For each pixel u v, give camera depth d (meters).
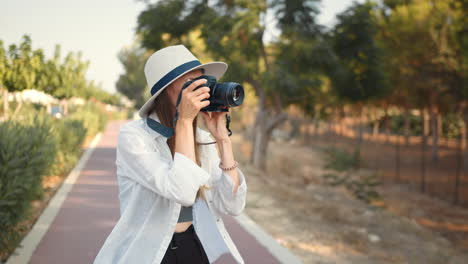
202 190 1.83
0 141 4.20
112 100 41.66
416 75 14.50
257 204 8.08
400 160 20.19
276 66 12.53
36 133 5.23
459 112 16.70
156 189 1.54
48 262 4.07
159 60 1.65
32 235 4.88
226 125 1.80
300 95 13.57
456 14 12.19
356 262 5.50
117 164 1.72
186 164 1.52
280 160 16.69
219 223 1.88
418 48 13.15
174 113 1.68
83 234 5.02
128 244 1.65
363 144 26.14
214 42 11.49
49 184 8.44
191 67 1.65
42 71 8.71
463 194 12.63
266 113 14.83
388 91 14.59
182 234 1.82
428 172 16.78
